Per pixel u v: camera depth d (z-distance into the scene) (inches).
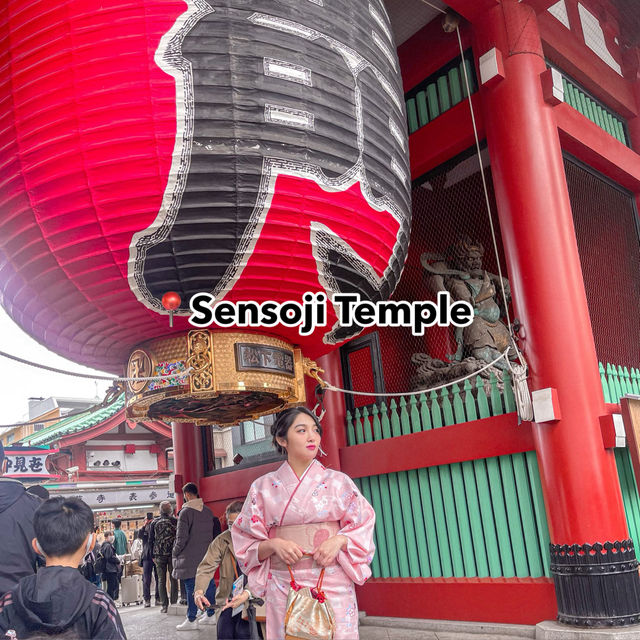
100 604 82.9
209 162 131.5
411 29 328.8
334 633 101.7
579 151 303.9
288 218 140.0
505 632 228.5
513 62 260.8
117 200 131.6
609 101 353.1
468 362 280.7
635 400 237.9
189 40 133.2
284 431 112.2
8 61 137.8
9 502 114.0
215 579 317.4
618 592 210.7
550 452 225.5
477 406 266.1
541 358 232.8
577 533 216.5
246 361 159.5
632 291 354.3
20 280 150.4
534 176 247.1
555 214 243.3
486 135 280.1
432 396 275.7
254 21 139.1
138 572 524.1
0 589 107.0
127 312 150.0
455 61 312.5
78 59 131.5
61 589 80.7
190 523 290.0
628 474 275.3
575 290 237.5
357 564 104.7
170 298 142.0
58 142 130.9
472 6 271.3
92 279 141.3
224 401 191.9
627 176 336.8
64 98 131.0
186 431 400.5
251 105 134.7
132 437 817.5
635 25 364.2
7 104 136.6
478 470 258.2
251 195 134.9
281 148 136.9
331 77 147.5
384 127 159.6
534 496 239.8
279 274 146.6
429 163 310.7
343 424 311.1
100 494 753.6
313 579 104.6
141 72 130.3
